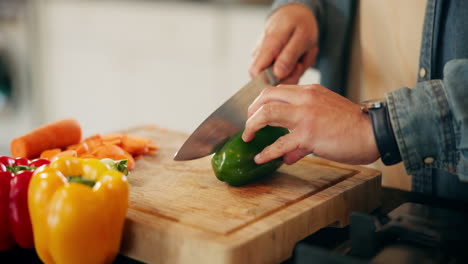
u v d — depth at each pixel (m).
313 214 0.92
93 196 0.75
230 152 1.01
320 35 1.47
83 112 3.24
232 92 2.80
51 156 1.14
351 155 0.90
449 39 1.16
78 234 0.74
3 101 3.13
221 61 2.78
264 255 0.81
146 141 1.26
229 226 0.82
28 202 0.78
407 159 0.87
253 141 1.02
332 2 1.43
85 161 0.85
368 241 0.76
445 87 0.84
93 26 3.06
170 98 2.97
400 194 1.16
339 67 1.47
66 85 3.23
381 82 1.41
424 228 0.76
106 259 0.80
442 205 1.08
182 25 2.82
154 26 2.89
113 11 2.97
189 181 1.05
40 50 3.21
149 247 0.82
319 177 1.08
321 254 0.66
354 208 1.03
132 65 3.02
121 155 1.12
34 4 3.10
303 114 0.91
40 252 0.79
